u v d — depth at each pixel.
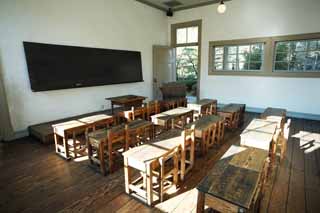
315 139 3.56
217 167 1.59
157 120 3.35
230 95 6.10
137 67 5.94
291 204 1.90
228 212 1.25
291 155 2.93
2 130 3.44
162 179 1.92
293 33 4.90
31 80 3.68
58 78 4.07
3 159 2.86
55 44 3.99
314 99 4.87
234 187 1.33
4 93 3.39
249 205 1.16
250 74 5.65
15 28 3.44
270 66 5.32
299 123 4.56
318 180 2.30
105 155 2.73
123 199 1.99
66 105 4.34
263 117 3.32
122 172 2.50
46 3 3.80
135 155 1.93
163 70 6.74
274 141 2.26
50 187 2.20
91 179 2.35
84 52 4.50
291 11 4.86
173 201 1.96
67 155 2.82
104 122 3.30
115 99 4.71
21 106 3.64
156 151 2.00
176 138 2.33
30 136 3.75
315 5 4.56
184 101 5.68
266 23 5.21
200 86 6.64
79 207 1.88
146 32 6.17
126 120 3.97
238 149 1.94
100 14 4.80
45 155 2.98
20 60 3.55
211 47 6.19
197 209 1.40
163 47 6.64
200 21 6.27
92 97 4.86
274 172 2.45
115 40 5.24
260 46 5.48
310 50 4.86
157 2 6.10
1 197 2.03
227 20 5.78
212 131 3.12
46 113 4.02
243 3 5.46
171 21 6.91
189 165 2.53
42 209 1.86
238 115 4.23
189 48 7.73
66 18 4.14
